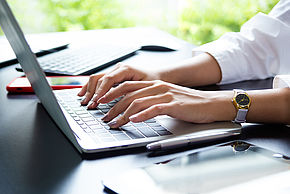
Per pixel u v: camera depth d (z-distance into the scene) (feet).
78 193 1.45
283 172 1.57
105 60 3.57
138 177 1.52
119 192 1.41
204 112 2.17
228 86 3.14
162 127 2.10
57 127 2.13
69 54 3.81
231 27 9.43
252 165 1.65
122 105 2.20
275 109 2.27
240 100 2.24
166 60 3.79
